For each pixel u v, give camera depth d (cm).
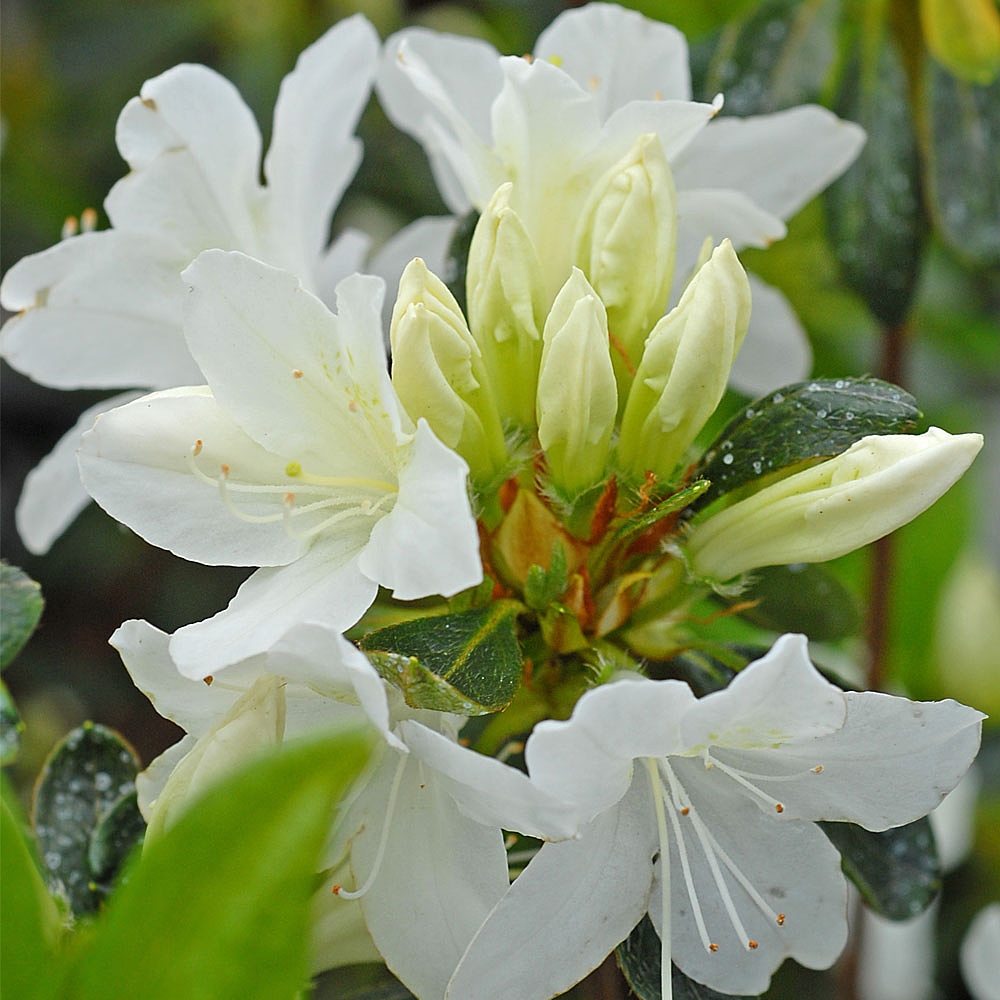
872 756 45
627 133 48
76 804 49
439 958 46
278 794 41
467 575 44
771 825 47
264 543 46
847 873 49
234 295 46
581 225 48
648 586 49
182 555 46
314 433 47
